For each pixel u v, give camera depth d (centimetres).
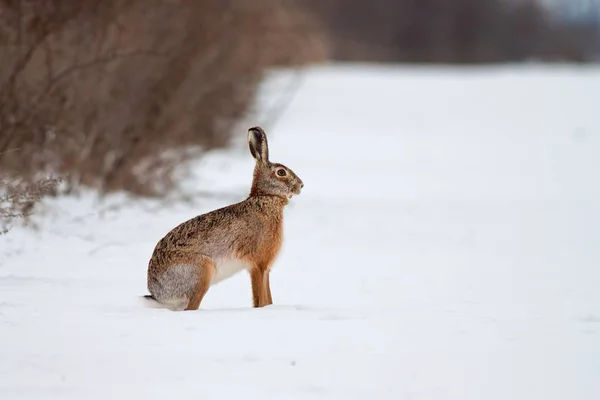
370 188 3709
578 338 1394
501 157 4922
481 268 2078
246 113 4725
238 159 4328
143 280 1766
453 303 1659
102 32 2700
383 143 5512
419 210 3117
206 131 4050
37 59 2589
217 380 1161
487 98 8362
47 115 2459
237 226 1523
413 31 15288
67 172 2639
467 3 15512
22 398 1092
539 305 1653
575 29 16300
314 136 5778
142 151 2944
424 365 1245
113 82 2867
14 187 2236
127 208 2644
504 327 1454
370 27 15038
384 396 1123
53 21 2512
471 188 3766
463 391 1148
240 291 1762
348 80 9844
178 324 1396
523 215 3034
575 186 3850
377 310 1557
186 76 3253
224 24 3809
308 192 3534
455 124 6656
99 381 1151
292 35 6069
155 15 3153
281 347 1301
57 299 1570
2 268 1864
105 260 1972
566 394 1148
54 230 2236
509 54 15862
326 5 14225
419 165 4541
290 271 1975
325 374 1195
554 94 8575
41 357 1238
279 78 6981
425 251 2320
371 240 2473
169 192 2952
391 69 12712
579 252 2338
